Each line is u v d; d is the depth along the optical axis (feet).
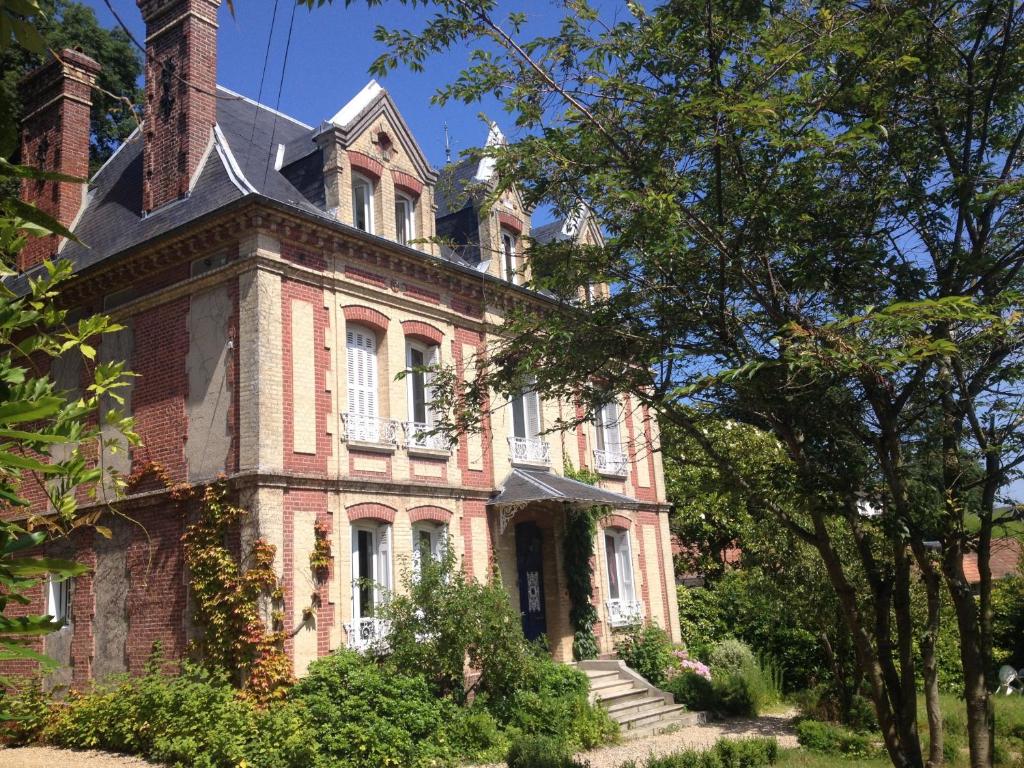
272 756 40.09
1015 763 41.57
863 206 26.13
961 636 24.06
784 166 24.17
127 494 51.52
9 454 7.79
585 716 51.57
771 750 42.65
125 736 43.93
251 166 57.16
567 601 65.67
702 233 25.04
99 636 51.72
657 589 77.15
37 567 7.73
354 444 52.24
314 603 47.93
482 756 44.91
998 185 23.63
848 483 23.84
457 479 59.16
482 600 49.16
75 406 11.37
